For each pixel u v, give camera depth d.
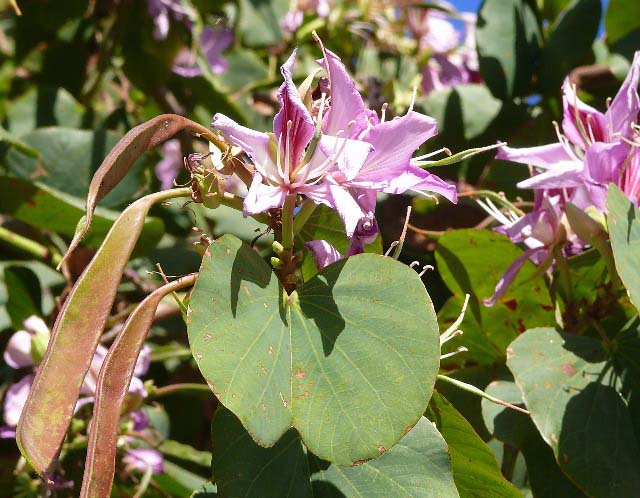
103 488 0.35
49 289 0.88
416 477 0.42
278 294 0.41
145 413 0.86
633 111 0.57
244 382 0.38
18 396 0.75
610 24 0.92
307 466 0.43
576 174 0.57
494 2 0.91
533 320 0.65
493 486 0.48
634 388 0.54
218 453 0.42
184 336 0.92
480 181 0.85
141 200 0.40
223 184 0.44
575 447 0.52
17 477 0.72
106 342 0.79
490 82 0.90
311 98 0.44
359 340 0.40
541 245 0.61
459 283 0.66
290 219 0.43
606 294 0.61
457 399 0.64
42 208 0.83
